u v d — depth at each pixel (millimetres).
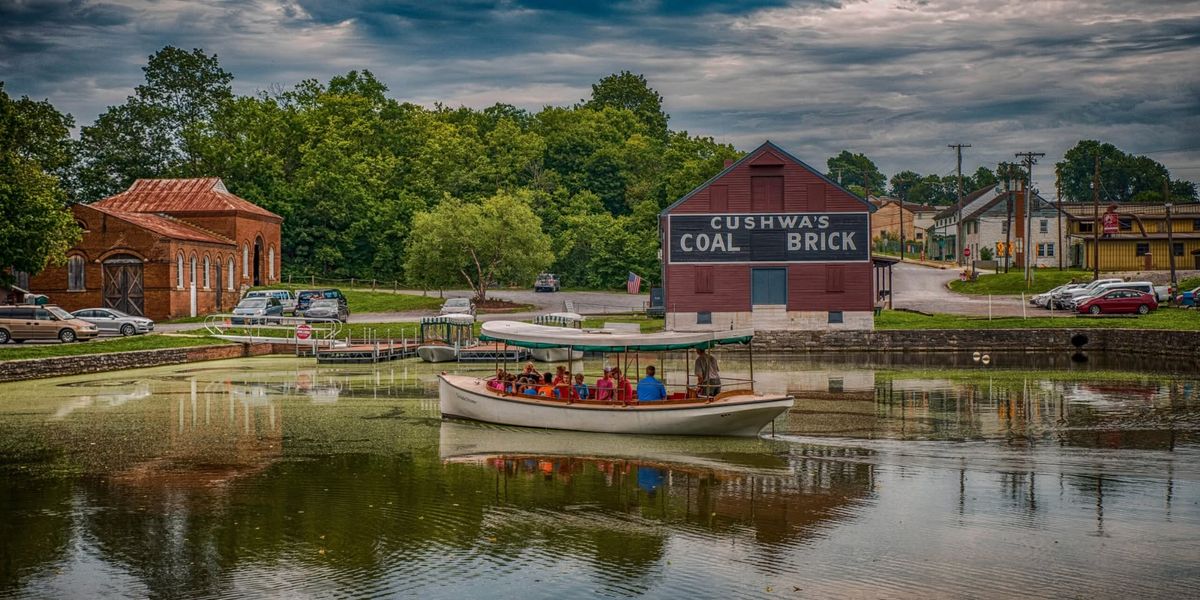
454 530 20938
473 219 87688
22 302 66250
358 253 111875
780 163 62625
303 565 18828
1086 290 72125
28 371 46719
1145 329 59344
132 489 24297
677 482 24750
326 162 116375
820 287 62750
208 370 52125
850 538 20125
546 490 24109
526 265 88188
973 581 17688
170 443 30156
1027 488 23609
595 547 19812
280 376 49031
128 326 61406
